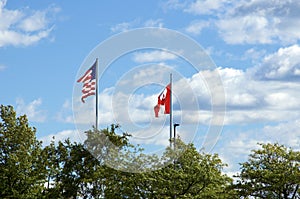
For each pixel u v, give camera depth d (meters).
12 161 72.62
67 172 78.88
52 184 77.69
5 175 72.31
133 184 69.75
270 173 70.62
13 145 74.88
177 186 69.94
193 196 69.06
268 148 73.12
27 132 75.56
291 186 71.62
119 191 70.25
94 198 76.75
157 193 69.31
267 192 71.81
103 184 74.06
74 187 77.94
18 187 72.81
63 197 77.94
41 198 74.06
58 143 80.31
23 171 73.44
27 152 74.94
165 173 69.69
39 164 75.56
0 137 74.56
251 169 72.56
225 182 72.62
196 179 69.88
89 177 77.06
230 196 72.00
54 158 79.25
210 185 70.56
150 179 68.88
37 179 74.44
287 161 72.19
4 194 71.88
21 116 76.38
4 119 75.56
